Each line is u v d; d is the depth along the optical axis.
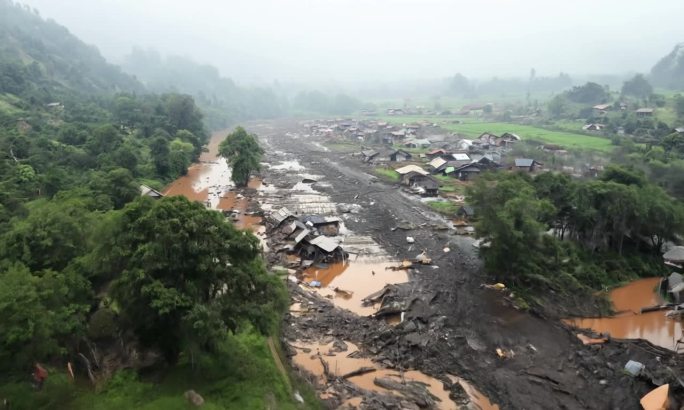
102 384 28.98
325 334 42.88
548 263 52.03
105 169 85.88
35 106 135.12
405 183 100.31
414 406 33.16
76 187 69.25
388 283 54.56
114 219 31.00
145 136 134.75
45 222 36.78
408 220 76.88
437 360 39.12
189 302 27.27
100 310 33.25
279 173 116.56
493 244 51.56
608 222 57.09
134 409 26.88
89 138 108.12
